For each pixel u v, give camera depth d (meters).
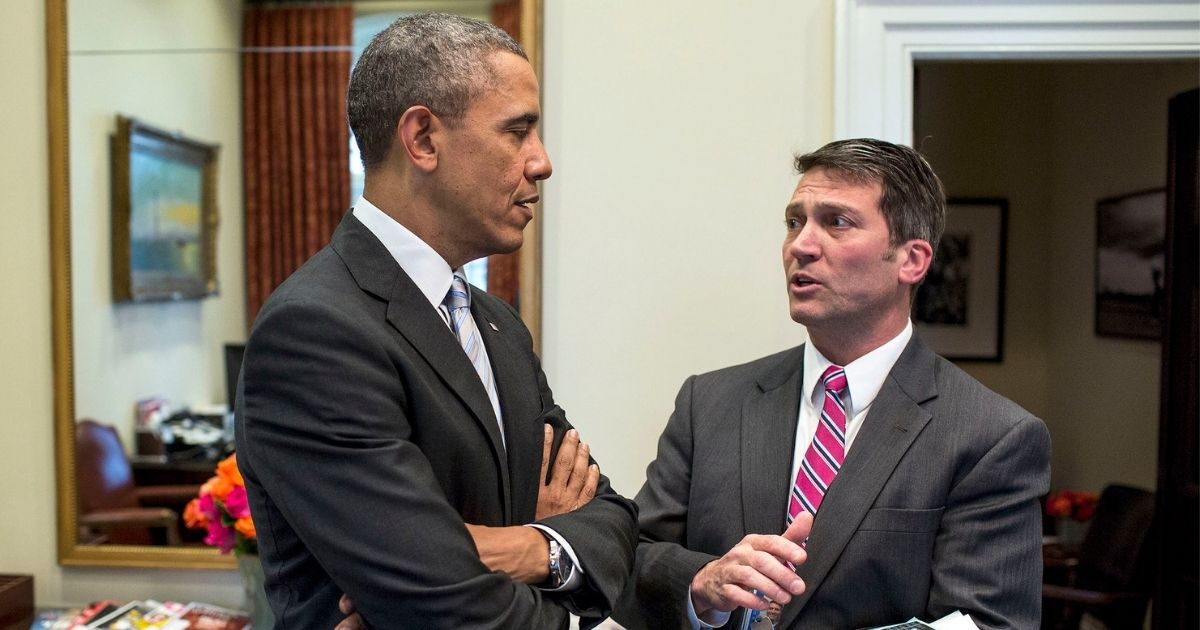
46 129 2.69
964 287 5.75
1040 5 2.53
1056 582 4.41
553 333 2.61
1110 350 4.87
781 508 1.73
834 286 1.68
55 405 2.69
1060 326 5.53
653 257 2.59
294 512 1.24
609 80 2.58
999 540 1.60
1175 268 3.75
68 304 2.69
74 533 2.70
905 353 1.75
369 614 1.23
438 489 1.24
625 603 1.75
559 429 1.64
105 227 2.70
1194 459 3.62
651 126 2.58
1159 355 4.34
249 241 2.71
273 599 1.36
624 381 2.60
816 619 1.63
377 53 1.36
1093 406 5.07
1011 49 2.54
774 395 1.84
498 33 1.38
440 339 1.34
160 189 2.71
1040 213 5.73
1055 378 5.60
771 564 1.46
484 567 1.24
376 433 1.22
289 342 1.24
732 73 2.57
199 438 2.71
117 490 2.71
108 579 2.73
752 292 2.57
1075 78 5.34
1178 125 3.75
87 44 2.68
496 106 1.33
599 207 2.59
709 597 1.56
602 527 1.42
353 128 1.40
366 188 1.41
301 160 2.69
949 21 2.53
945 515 1.64
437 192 1.34
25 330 2.71
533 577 1.33
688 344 2.59
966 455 1.64
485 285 2.59
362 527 1.20
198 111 2.70
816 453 1.73
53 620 2.59
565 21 2.59
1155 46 2.52
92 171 2.70
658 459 1.96
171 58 2.69
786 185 2.57
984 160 5.75
